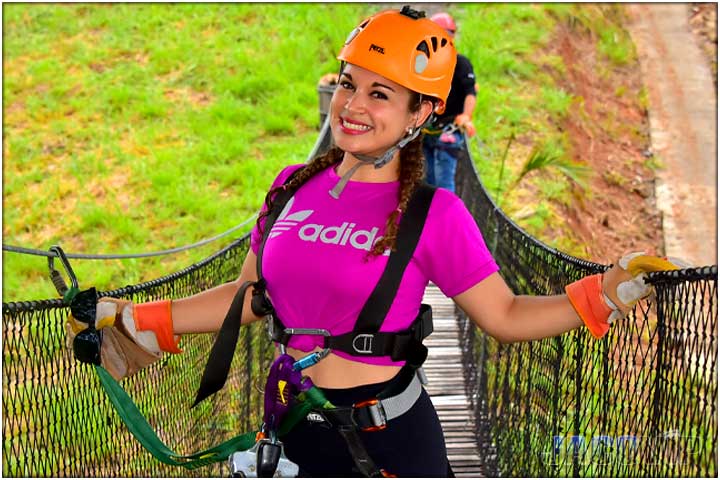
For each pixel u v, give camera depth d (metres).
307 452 2.56
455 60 2.60
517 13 19.11
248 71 17.09
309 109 15.89
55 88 16.52
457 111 8.39
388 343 2.48
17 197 13.57
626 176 16.67
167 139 15.07
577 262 3.54
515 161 14.33
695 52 21.86
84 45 18.16
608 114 18.59
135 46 18.17
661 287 2.57
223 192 13.48
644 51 21.83
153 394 4.30
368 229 2.50
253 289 2.59
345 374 2.50
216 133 15.09
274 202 2.67
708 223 15.63
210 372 2.54
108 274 11.59
